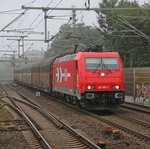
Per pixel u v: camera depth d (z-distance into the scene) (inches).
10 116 955.3
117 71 1013.8
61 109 1131.9
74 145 570.6
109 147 547.2
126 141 587.5
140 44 1804.9
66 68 1182.3
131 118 856.3
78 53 1050.1
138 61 1818.4
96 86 997.8
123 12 1876.2
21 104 1343.5
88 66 1005.2
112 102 1017.5
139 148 536.4
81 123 820.0
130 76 1427.2
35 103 1352.1
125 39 1860.2
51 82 1551.4
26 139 624.7
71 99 1186.6
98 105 1012.5
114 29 1947.6
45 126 778.2
